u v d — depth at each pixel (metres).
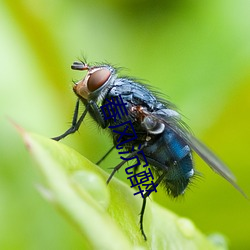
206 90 0.11
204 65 0.11
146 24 0.11
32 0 0.11
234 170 0.11
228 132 0.11
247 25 0.11
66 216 0.08
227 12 0.11
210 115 0.11
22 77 0.10
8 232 0.10
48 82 0.11
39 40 0.11
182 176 0.10
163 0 0.11
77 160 0.08
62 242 0.10
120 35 0.11
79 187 0.08
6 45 0.11
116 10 0.11
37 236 0.10
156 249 0.09
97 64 0.10
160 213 0.09
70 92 0.11
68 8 0.11
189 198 0.11
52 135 0.10
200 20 0.11
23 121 0.10
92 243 0.08
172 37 0.11
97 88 0.10
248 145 0.11
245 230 0.11
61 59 0.11
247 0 0.11
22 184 0.10
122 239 0.08
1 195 0.10
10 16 0.11
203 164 0.11
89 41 0.11
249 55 0.11
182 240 0.09
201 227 0.11
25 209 0.10
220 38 0.11
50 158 0.08
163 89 0.11
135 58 0.11
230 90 0.11
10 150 0.10
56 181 0.08
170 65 0.11
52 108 0.10
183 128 0.10
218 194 0.11
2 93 0.10
